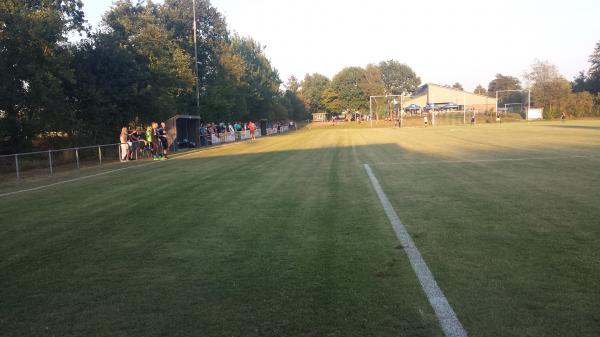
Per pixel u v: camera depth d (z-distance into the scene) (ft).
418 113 299.38
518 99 297.33
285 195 33.14
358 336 11.25
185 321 12.50
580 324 11.41
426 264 16.35
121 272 16.93
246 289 14.66
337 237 20.70
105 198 35.27
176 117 104.12
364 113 339.77
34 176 57.21
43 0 82.28
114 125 98.32
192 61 148.56
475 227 21.57
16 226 26.12
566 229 20.63
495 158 54.60
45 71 73.20
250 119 204.13
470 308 12.53
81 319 12.91
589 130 119.75
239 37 229.86
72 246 21.03
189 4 167.12
